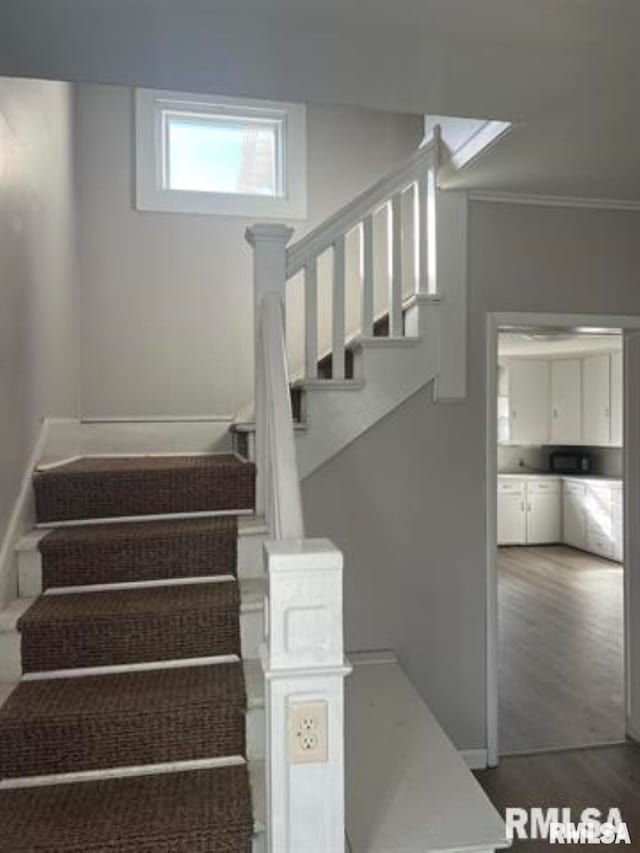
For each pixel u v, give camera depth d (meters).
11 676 1.71
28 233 2.13
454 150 2.41
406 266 3.42
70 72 1.60
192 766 1.55
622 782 2.62
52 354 2.50
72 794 1.45
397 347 2.59
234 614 1.81
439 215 2.62
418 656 2.70
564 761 2.78
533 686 3.55
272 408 1.76
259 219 3.40
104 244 3.23
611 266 2.82
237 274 3.38
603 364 7.03
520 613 4.87
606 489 6.70
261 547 2.06
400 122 3.56
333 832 1.21
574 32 1.43
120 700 1.57
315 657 1.19
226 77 1.63
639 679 2.96
